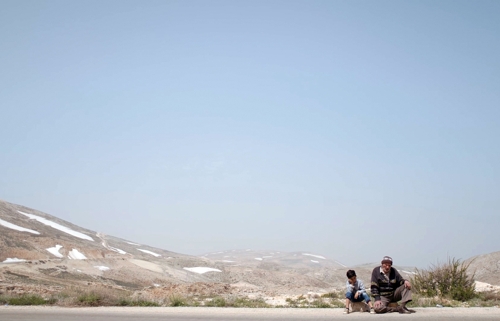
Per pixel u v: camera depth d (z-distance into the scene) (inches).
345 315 546.3
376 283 574.6
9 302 750.5
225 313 581.9
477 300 761.0
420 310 587.8
